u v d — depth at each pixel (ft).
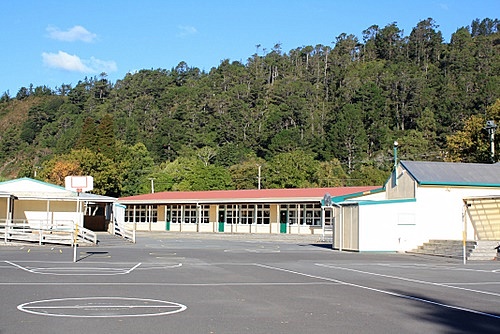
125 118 490.49
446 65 510.99
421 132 378.12
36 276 55.42
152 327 30.27
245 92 510.58
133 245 120.06
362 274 62.80
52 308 36.04
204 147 377.09
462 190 112.68
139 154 314.14
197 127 449.48
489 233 112.88
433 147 344.69
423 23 591.37
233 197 195.83
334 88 493.36
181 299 40.91
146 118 489.26
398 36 611.47
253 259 84.33
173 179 297.12
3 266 66.18
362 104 427.33
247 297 42.55
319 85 523.29
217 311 35.81
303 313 35.55
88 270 62.39
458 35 572.92
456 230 111.34
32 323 30.99
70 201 149.28
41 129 570.87
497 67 477.36
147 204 224.12
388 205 107.65
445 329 31.22
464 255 83.20
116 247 110.93
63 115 570.46
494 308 39.29
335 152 362.12
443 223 110.83
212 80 595.47
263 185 289.53
